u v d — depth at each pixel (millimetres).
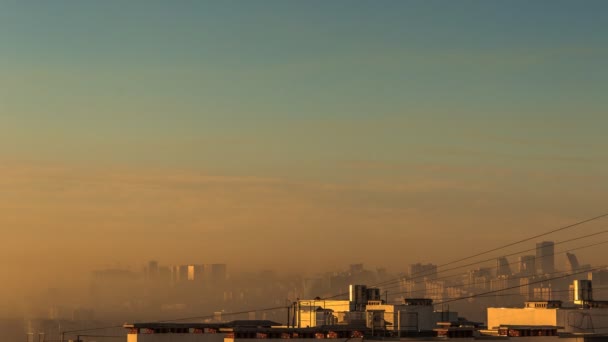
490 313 155875
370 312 129125
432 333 145750
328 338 117562
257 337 115062
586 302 157625
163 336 120750
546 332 123062
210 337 120688
